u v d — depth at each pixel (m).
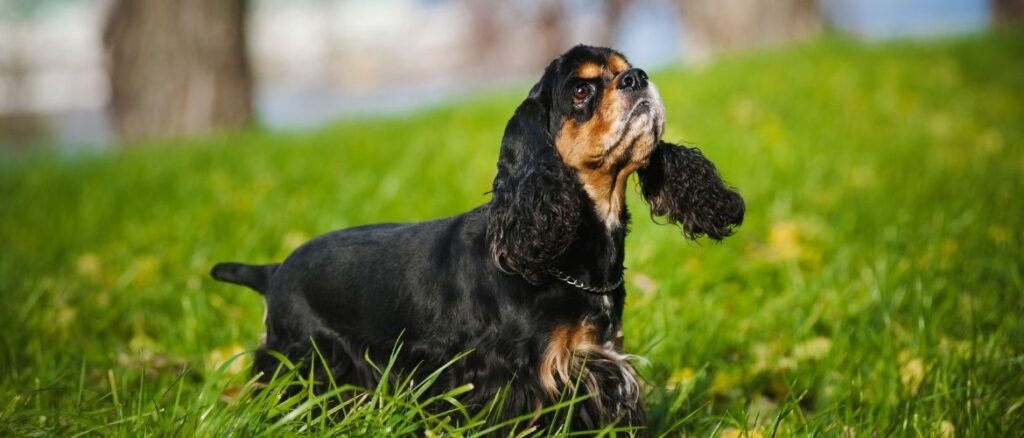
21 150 14.62
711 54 16.84
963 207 6.42
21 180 9.57
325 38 39.47
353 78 39.28
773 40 17.19
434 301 3.64
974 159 8.34
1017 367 4.07
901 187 7.32
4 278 5.66
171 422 3.19
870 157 8.51
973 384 3.78
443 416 3.53
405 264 3.76
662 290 4.96
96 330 5.09
